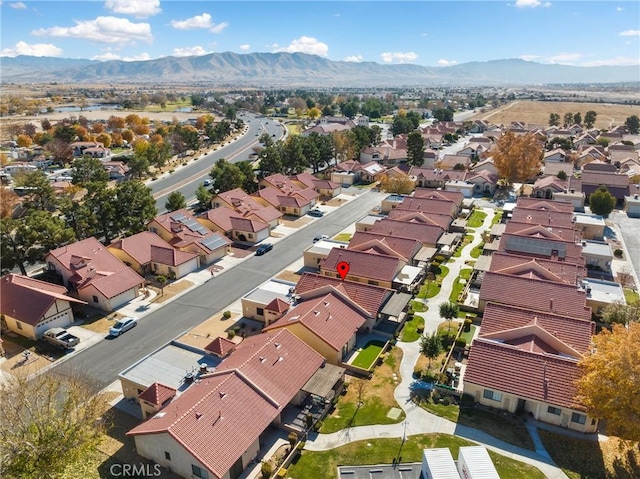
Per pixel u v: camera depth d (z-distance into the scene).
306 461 39.03
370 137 175.38
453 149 187.50
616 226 96.06
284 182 115.31
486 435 41.78
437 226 83.75
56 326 59.22
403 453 39.72
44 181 97.75
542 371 43.97
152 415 42.50
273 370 44.31
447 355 53.62
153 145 151.25
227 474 36.03
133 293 67.62
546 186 113.12
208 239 81.25
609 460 39.00
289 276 74.06
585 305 57.81
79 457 34.31
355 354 54.06
